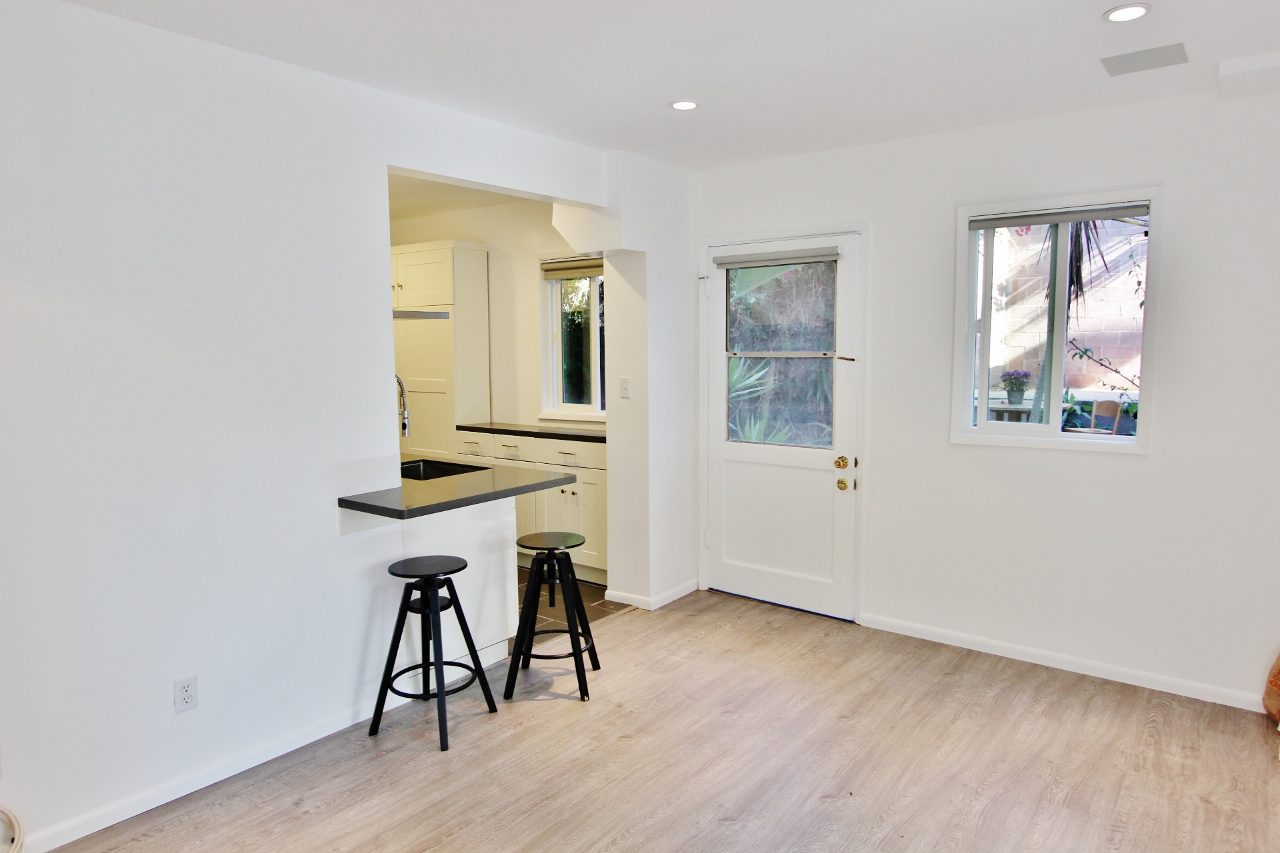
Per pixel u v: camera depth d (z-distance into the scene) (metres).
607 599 4.45
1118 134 3.10
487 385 5.48
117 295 2.24
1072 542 3.34
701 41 2.38
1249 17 2.24
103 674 2.28
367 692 2.98
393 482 3.01
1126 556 3.21
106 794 2.31
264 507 2.62
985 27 2.30
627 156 3.86
